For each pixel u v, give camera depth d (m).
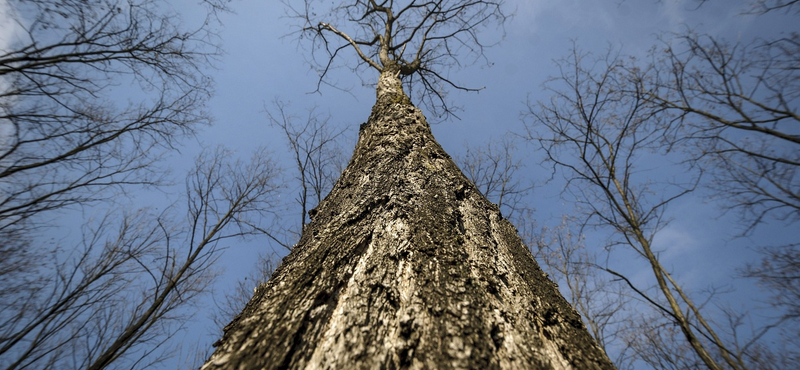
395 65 5.68
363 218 1.80
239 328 1.31
